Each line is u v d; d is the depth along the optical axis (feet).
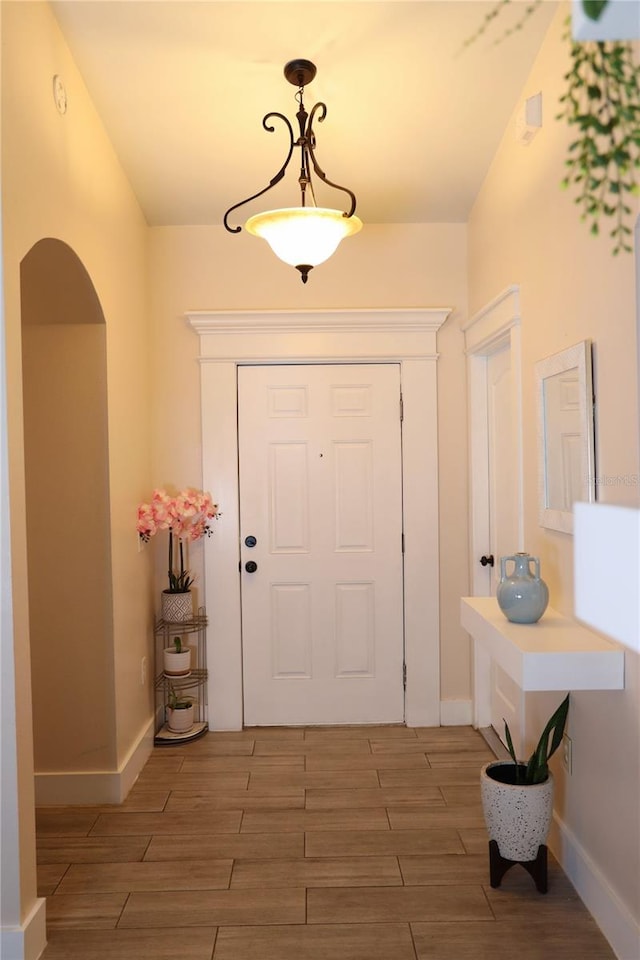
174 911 7.00
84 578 9.44
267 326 11.73
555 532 7.91
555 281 7.74
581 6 2.78
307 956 6.32
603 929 6.54
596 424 6.71
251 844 8.27
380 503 12.02
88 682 9.46
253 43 8.02
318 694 12.08
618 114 3.10
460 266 11.98
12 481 6.17
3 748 6.16
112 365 9.59
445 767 10.32
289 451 12.00
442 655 12.03
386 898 7.16
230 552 11.89
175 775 10.21
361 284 11.94
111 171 9.66
